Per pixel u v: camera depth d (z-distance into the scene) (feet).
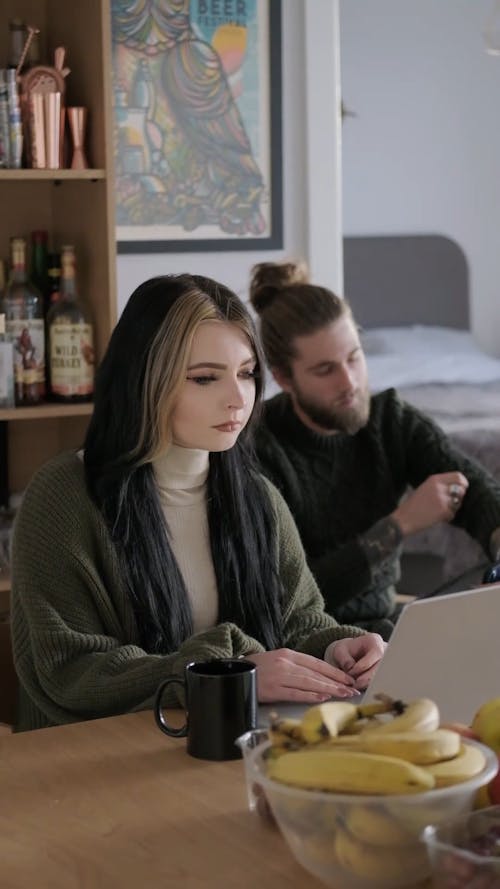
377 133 21.93
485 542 8.82
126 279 11.05
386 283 22.17
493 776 3.47
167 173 11.05
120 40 10.78
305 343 8.49
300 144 11.53
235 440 6.11
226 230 11.32
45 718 6.26
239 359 5.95
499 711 3.81
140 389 5.98
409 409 9.17
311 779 3.34
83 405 9.36
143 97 10.90
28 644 6.09
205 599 6.28
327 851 3.42
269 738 3.82
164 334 5.90
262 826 4.10
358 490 8.82
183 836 4.03
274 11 11.23
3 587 9.12
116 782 4.50
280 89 11.35
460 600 4.56
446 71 22.04
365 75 21.74
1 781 4.52
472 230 22.62
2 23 9.94
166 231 11.10
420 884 3.54
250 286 9.32
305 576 6.72
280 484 8.57
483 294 22.86
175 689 5.33
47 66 9.54
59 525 6.03
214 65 11.09
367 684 5.56
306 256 11.69
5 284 9.89
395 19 21.71
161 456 6.07
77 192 9.70
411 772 3.28
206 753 4.71
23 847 3.97
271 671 5.41
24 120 9.25
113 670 5.56
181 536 6.27
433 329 21.98
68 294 9.42
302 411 8.71
